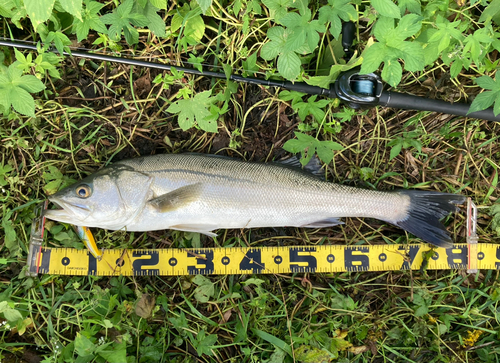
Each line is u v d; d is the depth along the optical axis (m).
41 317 0.85
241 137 0.88
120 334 0.83
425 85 0.87
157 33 0.82
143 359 0.83
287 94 0.85
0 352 0.83
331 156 0.82
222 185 0.80
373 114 0.88
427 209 0.84
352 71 0.80
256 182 0.81
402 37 0.74
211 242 0.88
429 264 0.87
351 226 0.89
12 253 0.85
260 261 0.87
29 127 0.86
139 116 0.86
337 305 0.86
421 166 0.89
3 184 0.84
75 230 0.86
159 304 0.86
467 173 0.89
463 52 0.78
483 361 0.87
